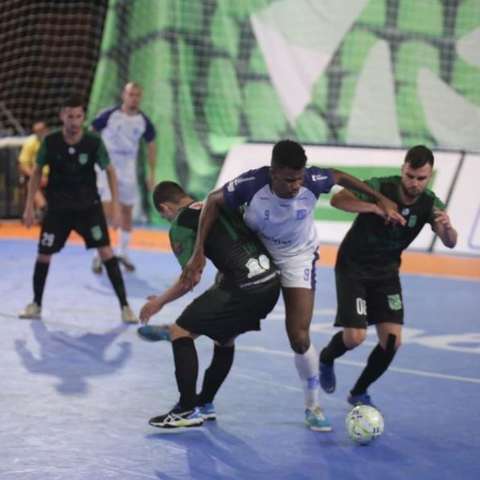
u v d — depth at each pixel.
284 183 12.53
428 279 28.41
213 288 13.59
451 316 22.95
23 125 45.31
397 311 14.48
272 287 13.27
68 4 43.78
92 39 44.34
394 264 14.59
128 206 27.98
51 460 12.41
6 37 44.62
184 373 13.55
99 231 21.12
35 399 15.17
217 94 37.94
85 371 17.02
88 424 13.97
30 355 18.09
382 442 13.47
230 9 37.66
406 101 37.03
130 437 13.41
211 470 12.16
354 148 35.22
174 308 23.02
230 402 15.31
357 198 13.80
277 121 37.69
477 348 19.59
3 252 31.53
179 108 37.88
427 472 12.28
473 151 34.25
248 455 12.78
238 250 13.29
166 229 37.09
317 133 37.50
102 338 19.66
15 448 12.84
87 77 44.66
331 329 21.02
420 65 36.91
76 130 20.31
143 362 17.75
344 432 13.88
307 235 13.75
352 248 14.51
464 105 36.78
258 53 37.66
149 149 28.56
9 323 20.88
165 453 12.77
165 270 28.50
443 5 36.59
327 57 37.22
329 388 15.44
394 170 34.72
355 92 37.22
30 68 44.19
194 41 37.78
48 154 20.53
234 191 12.88
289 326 13.72
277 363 17.95
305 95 37.47
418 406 15.36
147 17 37.91
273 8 37.44
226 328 13.34
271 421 14.34
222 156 37.34
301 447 13.17
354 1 36.94
